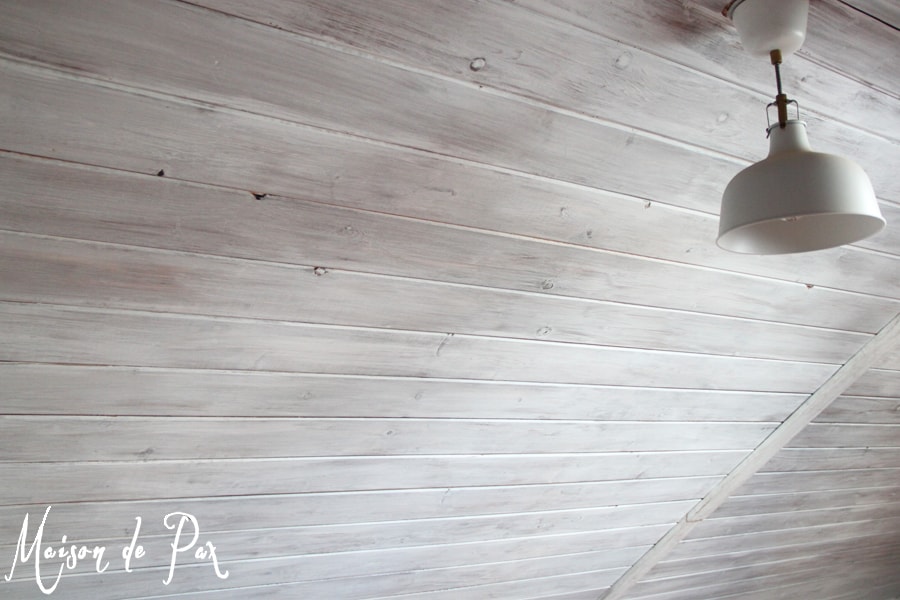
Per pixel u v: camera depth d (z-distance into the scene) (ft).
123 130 3.17
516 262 4.45
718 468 7.49
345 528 6.13
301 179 3.59
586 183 4.12
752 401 6.69
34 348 3.88
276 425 4.91
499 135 3.69
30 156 3.14
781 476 8.40
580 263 4.62
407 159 3.67
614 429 6.30
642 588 9.49
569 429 6.07
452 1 3.10
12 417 4.19
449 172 3.80
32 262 3.51
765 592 11.39
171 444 4.76
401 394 5.08
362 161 3.61
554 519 7.18
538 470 6.41
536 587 8.29
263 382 4.57
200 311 4.03
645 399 6.09
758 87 3.86
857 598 13.21
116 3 2.80
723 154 4.22
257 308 4.13
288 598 6.72
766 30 3.23
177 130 3.24
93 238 3.52
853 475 9.18
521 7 3.19
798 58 3.69
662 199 4.38
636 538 8.11
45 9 2.76
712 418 6.70
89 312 3.83
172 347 4.16
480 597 8.02
